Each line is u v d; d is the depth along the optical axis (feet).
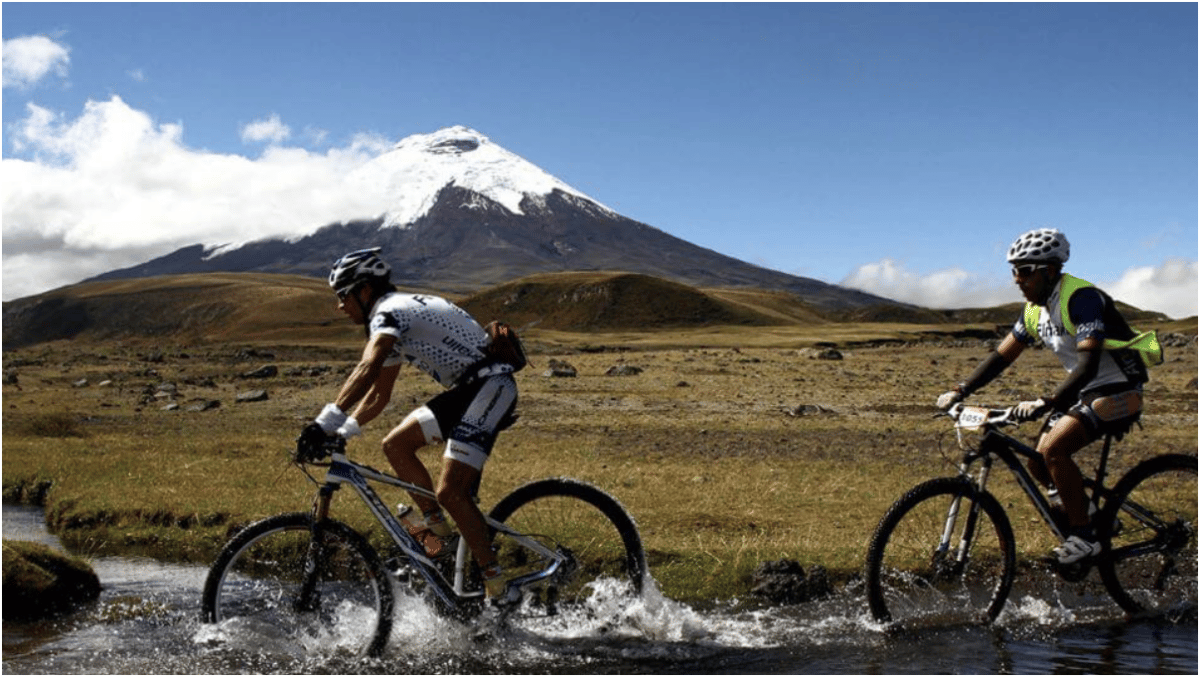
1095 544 23.31
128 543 32.73
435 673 19.40
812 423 73.46
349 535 20.74
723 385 117.70
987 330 568.41
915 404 91.09
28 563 23.80
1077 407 23.12
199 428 74.69
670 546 29.09
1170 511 24.44
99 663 19.69
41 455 51.80
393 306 20.56
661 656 20.30
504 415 21.21
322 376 144.97
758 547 28.81
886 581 25.39
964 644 21.03
